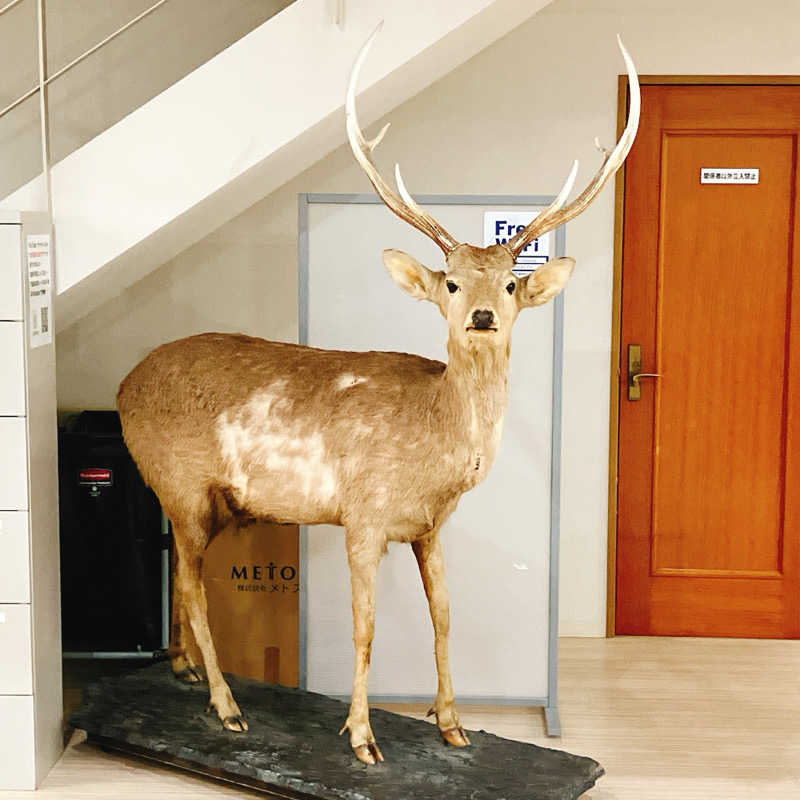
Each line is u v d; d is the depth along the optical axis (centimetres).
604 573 443
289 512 305
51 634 321
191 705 331
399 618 354
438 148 424
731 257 430
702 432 438
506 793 278
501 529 350
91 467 373
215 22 431
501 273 276
